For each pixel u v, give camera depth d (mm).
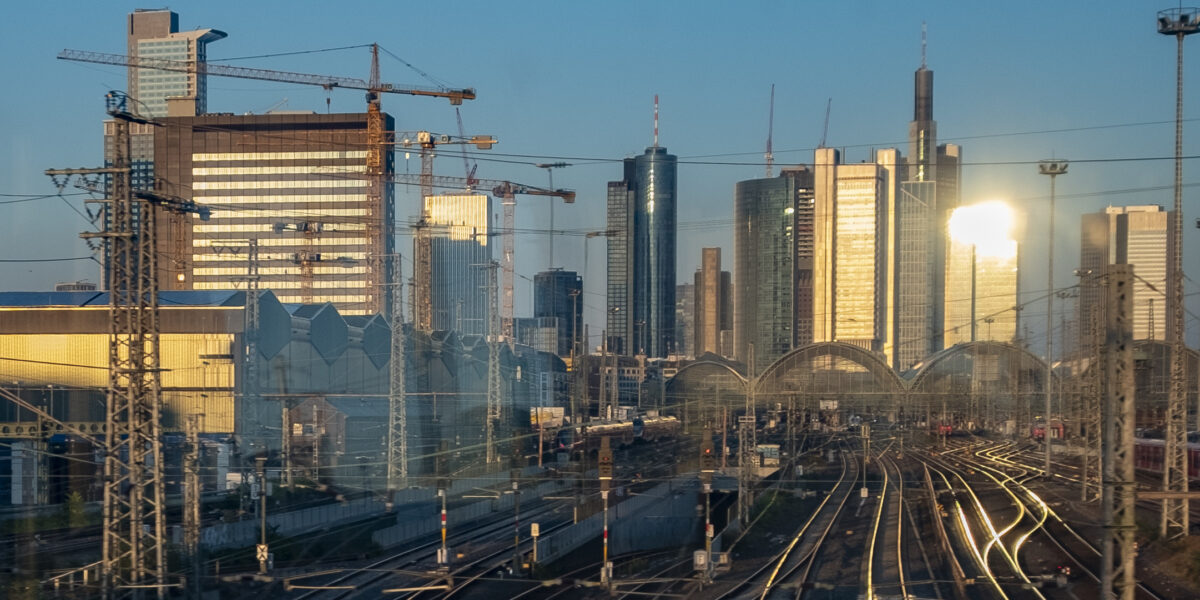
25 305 106812
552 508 94500
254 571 60375
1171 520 68438
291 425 93312
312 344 121312
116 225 46625
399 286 90000
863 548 77062
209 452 92500
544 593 60094
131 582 44938
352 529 74188
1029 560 67750
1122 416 32750
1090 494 92312
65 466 90062
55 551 62406
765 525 92938
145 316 46875
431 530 79750
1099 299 86750
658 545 90875
